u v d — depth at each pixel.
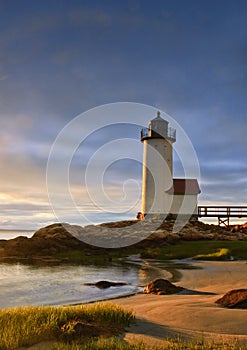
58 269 30.56
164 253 39.28
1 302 17.09
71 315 10.92
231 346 8.62
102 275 26.58
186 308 12.31
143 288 20.33
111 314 11.09
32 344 8.88
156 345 8.79
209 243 42.28
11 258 39.66
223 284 20.36
